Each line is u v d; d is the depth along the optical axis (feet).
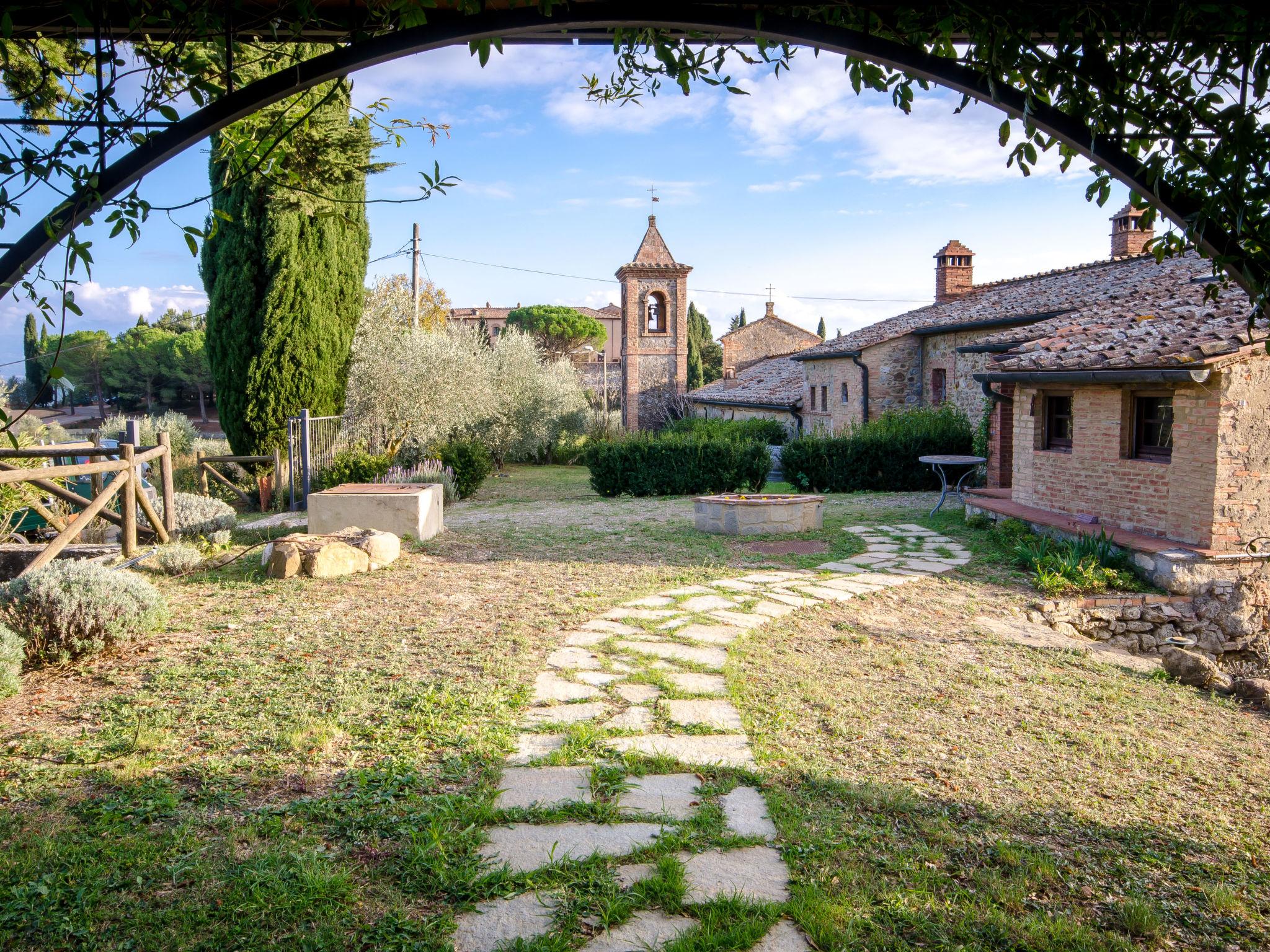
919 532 37.63
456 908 8.95
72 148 6.91
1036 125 7.63
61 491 27.30
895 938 8.64
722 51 8.75
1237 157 6.88
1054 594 27.04
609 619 22.09
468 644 19.24
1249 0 6.57
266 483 49.44
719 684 17.21
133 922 8.59
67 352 95.71
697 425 90.38
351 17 7.44
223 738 13.44
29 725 13.98
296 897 8.98
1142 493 30.96
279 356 50.83
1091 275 55.31
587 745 13.53
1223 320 29.22
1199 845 11.48
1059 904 9.64
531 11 7.15
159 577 25.95
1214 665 21.13
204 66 7.28
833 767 13.34
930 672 19.19
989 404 50.11
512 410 78.33
